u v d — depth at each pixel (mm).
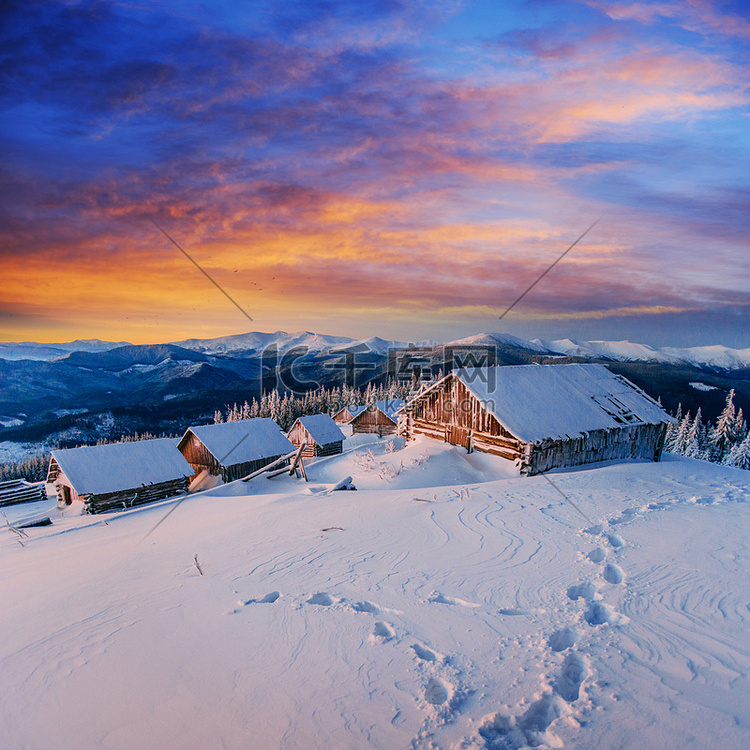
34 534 15688
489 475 17672
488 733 3186
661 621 4680
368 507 11711
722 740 2916
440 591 5961
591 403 21078
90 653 5066
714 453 46844
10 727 3859
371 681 3979
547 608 5223
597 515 9164
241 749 3264
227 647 4863
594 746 2932
